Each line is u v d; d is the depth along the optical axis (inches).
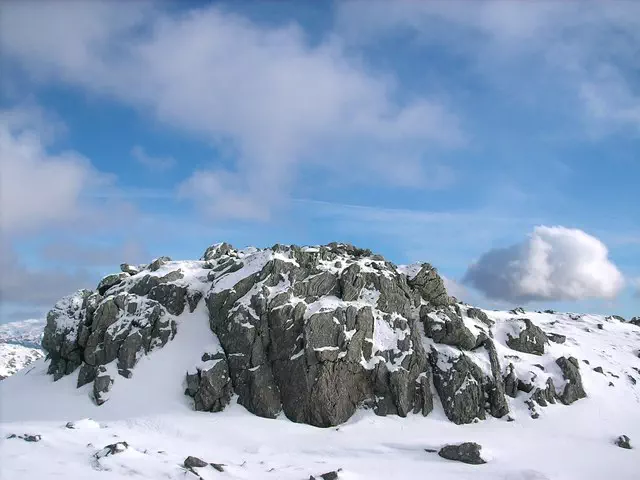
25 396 2000.5
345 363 1863.9
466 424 1836.9
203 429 1653.5
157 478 1138.0
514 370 2030.0
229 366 1929.1
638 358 2512.3
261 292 2034.9
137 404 1824.6
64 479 1075.9
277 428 1702.8
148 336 2069.4
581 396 2034.9
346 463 1376.7
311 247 2324.1
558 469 1396.4
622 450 1621.6
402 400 1847.9
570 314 3208.7
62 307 2283.5
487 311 2527.1
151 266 2413.9
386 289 2111.2
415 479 1268.5
